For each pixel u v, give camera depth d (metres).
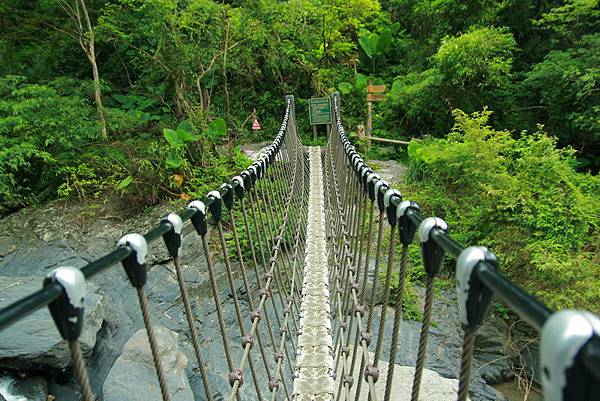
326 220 4.93
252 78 11.98
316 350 2.54
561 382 0.29
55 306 0.53
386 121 11.50
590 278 4.17
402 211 0.93
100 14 8.33
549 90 8.63
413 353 4.09
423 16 12.89
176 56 7.56
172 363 3.66
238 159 7.66
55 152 6.85
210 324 4.61
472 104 9.63
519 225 4.79
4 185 6.34
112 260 0.66
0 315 0.43
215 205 1.41
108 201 6.54
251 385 3.68
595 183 5.17
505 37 8.87
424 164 6.78
